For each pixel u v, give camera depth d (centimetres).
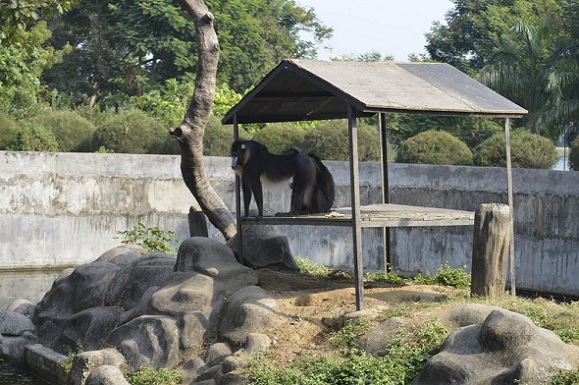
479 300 1016
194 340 1092
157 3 4000
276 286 1202
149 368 1052
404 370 862
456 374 803
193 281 1166
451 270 1405
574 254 1842
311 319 1060
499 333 809
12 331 1375
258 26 4303
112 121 2780
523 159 2348
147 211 2567
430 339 897
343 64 1198
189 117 1427
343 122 2692
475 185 2073
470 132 3275
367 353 927
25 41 1484
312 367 906
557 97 2889
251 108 1296
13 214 2433
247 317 1062
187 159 1439
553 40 3325
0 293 2034
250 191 1275
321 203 1275
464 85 1229
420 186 2212
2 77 2975
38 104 3356
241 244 1283
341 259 2328
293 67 1145
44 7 1414
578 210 1836
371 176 2323
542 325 910
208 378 991
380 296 1143
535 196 1928
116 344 1138
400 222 1116
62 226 2484
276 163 1255
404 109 1062
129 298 1283
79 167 2500
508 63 3156
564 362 772
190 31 4097
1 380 1242
